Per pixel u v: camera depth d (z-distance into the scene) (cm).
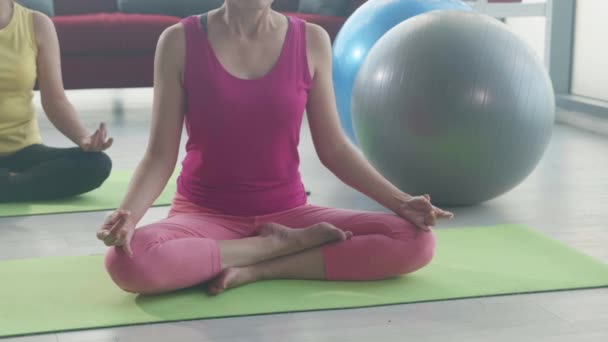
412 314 212
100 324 204
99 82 540
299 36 237
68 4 599
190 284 224
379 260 233
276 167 239
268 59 232
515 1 573
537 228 293
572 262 252
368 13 405
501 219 304
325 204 326
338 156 241
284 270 234
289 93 232
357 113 321
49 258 257
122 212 208
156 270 215
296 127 237
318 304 217
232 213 239
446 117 294
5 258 258
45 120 524
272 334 200
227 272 225
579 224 298
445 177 305
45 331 200
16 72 320
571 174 377
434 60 298
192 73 228
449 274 241
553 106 313
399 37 312
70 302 219
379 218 237
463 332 201
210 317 209
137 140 453
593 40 520
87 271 244
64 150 330
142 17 544
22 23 321
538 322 207
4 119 326
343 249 233
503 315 212
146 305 216
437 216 233
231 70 230
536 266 248
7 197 328
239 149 233
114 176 373
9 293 225
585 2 525
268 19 234
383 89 306
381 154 312
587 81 527
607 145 443
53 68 329
